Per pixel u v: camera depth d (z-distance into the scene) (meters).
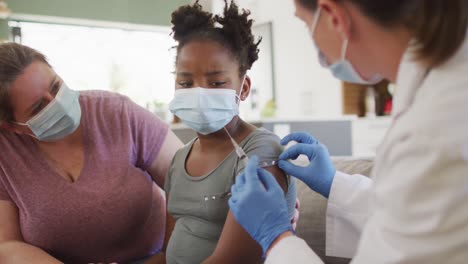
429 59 0.63
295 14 0.81
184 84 1.12
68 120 1.28
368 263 0.67
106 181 1.34
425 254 0.61
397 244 0.63
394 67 0.72
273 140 1.12
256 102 5.73
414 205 0.61
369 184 1.14
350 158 1.51
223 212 1.06
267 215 0.85
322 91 5.19
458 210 0.58
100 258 1.39
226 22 1.12
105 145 1.40
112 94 1.52
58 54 5.23
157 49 5.80
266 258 0.85
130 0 5.56
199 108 1.07
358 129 4.32
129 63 5.66
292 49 5.45
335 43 0.75
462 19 0.60
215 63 1.08
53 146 1.37
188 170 1.18
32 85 1.21
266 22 5.71
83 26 5.36
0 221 1.30
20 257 1.22
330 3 0.69
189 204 1.12
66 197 1.29
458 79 0.61
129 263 1.44
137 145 1.44
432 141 0.59
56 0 5.09
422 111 0.62
